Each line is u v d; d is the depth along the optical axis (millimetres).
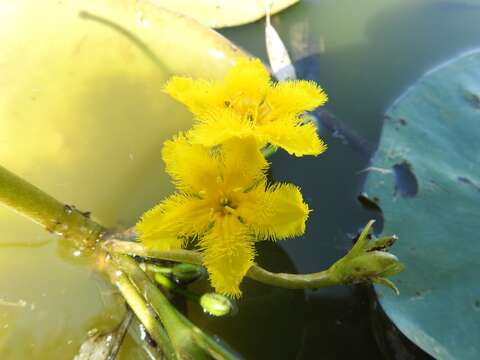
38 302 96
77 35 132
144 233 79
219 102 86
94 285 98
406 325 90
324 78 136
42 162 113
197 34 130
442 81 126
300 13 152
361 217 111
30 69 125
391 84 135
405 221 104
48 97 122
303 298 102
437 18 150
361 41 145
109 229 104
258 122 85
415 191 108
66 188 110
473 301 94
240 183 83
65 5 134
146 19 132
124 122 120
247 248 78
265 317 99
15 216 105
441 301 94
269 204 80
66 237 96
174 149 82
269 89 88
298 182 116
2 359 91
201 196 82
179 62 130
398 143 115
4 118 118
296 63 139
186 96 85
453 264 98
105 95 124
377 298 94
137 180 112
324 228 109
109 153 116
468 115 120
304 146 80
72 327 94
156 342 89
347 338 98
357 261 79
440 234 102
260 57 140
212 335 97
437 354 86
